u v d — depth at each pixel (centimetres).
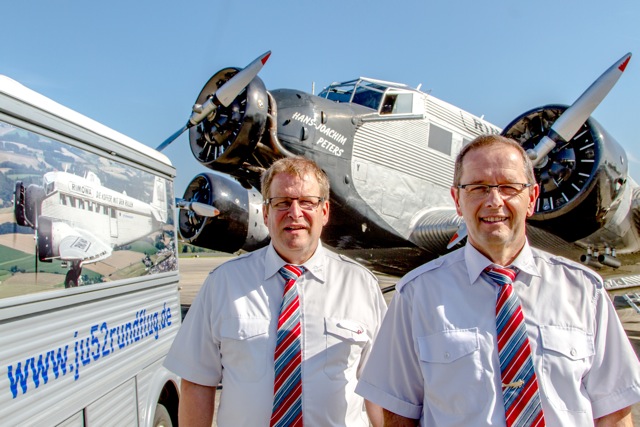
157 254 361
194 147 699
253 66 618
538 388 167
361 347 217
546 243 762
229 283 222
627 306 1220
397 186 786
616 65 592
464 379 173
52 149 251
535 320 177
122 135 326
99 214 288
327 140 708
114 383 283
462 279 190
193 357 220
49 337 233
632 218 722
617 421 174
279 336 206
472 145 192
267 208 228
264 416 200
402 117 804
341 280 227
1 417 200
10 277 214
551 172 650
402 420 194
